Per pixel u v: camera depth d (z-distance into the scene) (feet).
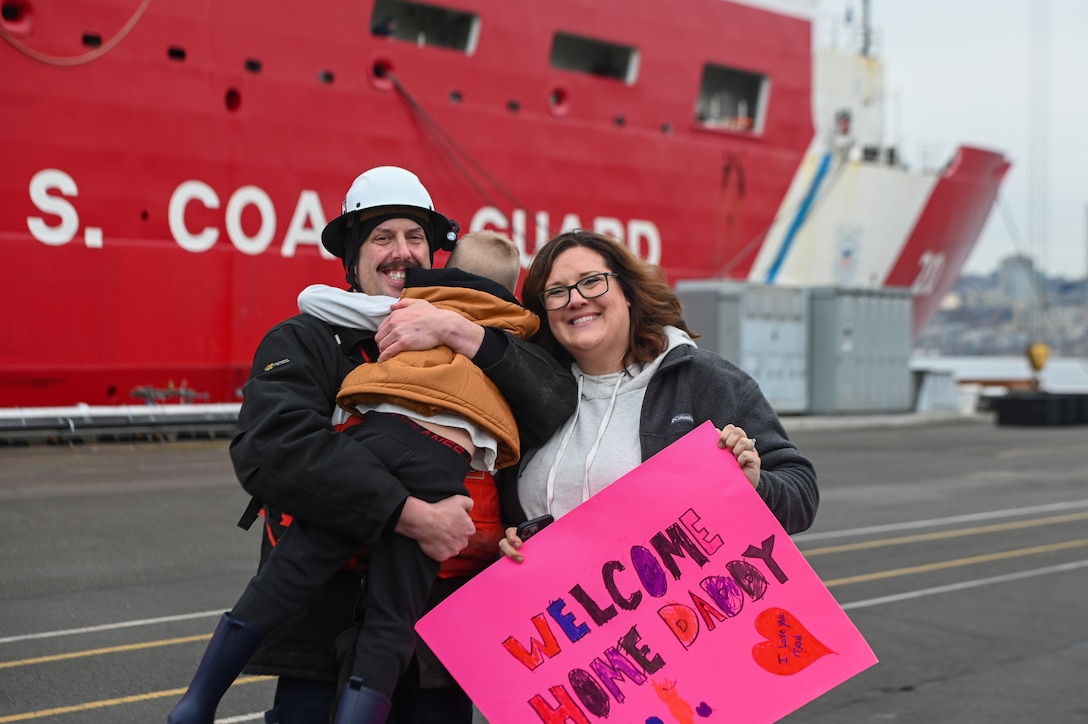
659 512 8.80
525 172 68.80
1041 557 30.12
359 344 8.86
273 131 59.26
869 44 92.68
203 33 56.90
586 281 9.23
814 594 8.74
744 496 8.84
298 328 8.61
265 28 58.75
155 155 55.67
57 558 26.76
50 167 52.80
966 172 96.27
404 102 63.77
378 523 7.94
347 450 7.97
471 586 8.59
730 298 72.79
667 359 9.36
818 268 86.28
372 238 9.30
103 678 17.78
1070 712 17.17
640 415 9.29
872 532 34.01
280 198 59.62
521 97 68.49
